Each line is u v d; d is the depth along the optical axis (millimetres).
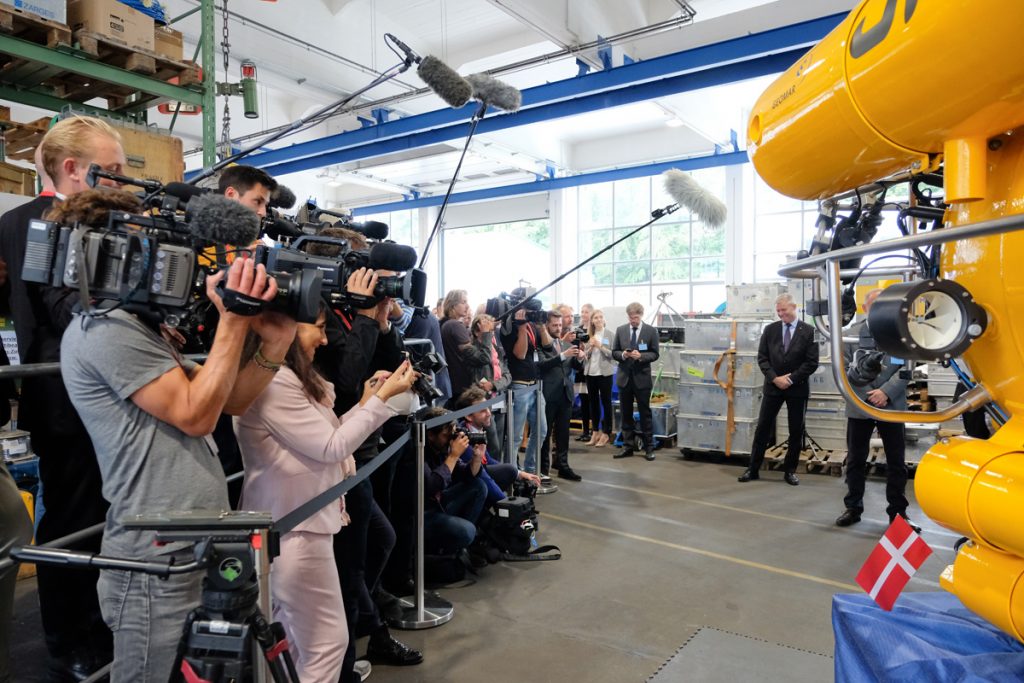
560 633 2982
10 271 1966
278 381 1714
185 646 1090
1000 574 1376
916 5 1199
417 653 2707
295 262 1533
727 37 5777
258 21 7172
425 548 3525
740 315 6820
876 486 5703
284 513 1720
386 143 8930
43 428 1978
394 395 1886
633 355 6805
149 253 1219
